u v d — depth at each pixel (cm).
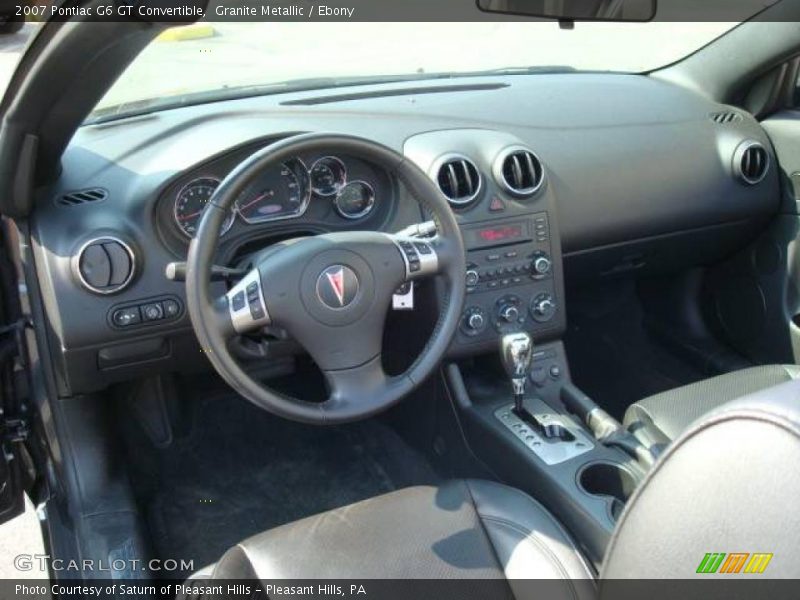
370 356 166
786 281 277
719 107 278
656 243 269
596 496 180
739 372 222
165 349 204
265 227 201
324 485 256
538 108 252
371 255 163
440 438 243
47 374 212
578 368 304
